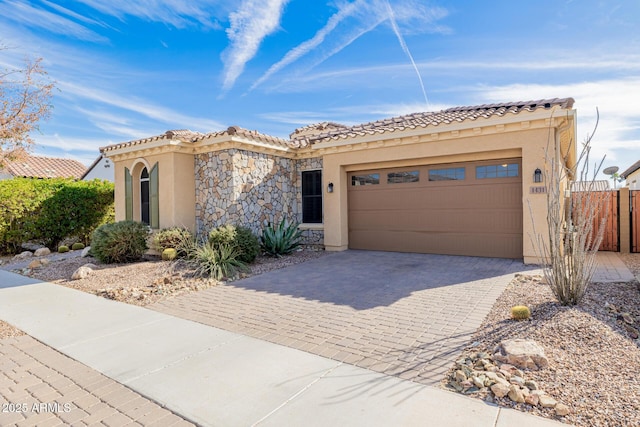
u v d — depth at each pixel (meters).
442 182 12.81
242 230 12.34
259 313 7.14
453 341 5.44
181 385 4.42
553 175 6.99
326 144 14.40
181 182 14.09
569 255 6.43
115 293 8.86
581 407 3.65
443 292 8.12
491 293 7.84
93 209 19.27
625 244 13.30
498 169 11.80
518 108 11.27
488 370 4.45
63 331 6.44
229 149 13.39
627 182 30.38
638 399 3.71
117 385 4.47
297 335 5.94
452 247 12.67
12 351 5.59
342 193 14.73
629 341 4.97
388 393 4.08
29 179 18.38
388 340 5.59
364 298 7.90
